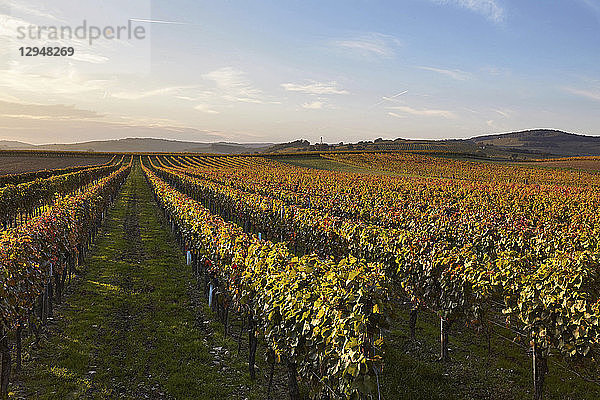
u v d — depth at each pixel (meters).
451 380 7.86
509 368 8.39
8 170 64.81
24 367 7.82
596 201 27.30
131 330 9.59
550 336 7.33
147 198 36.34
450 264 9.13
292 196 27.52
